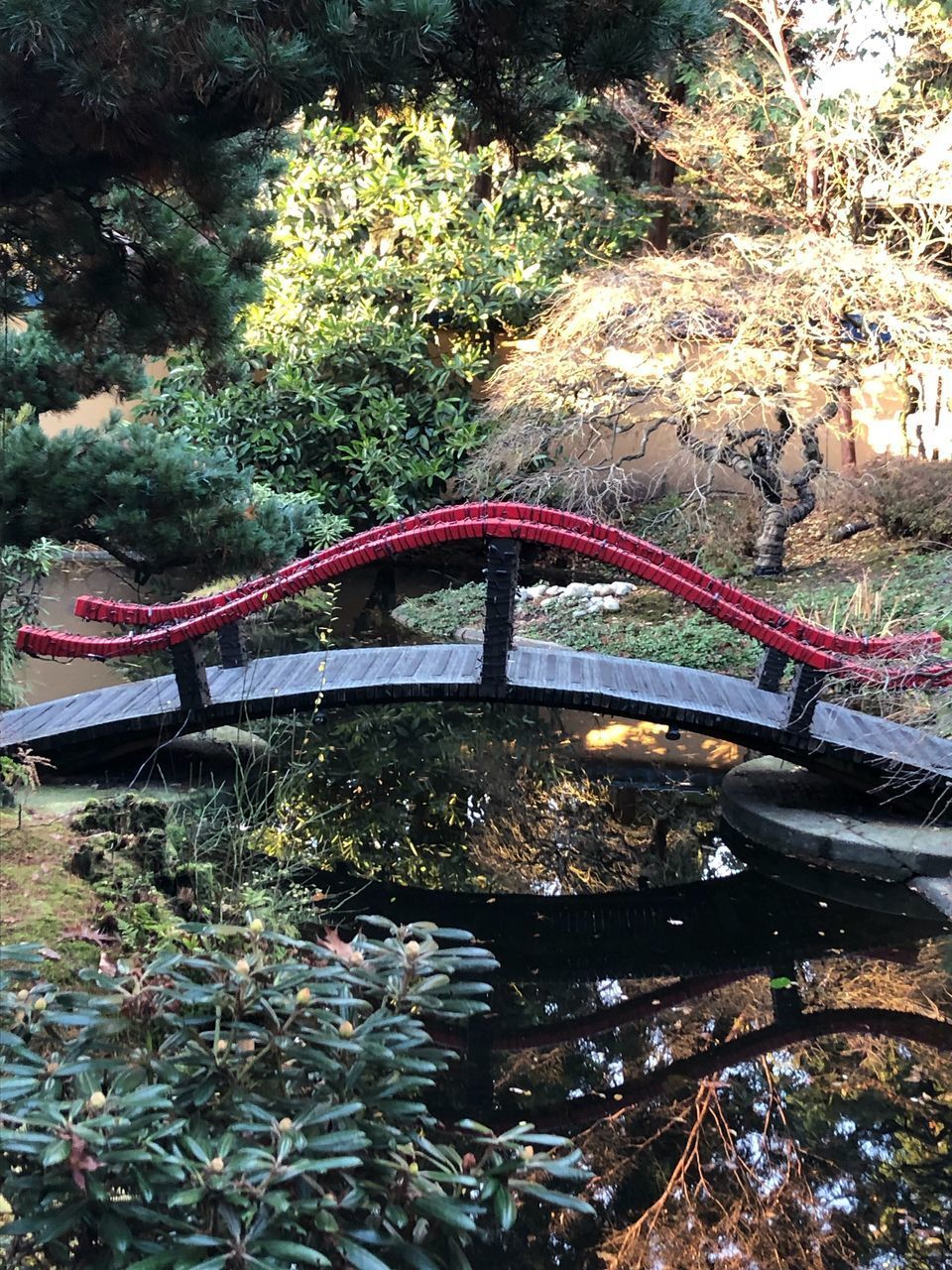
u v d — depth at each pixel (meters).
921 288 6.59
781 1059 2.94
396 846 4.35
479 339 10.25
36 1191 1.52
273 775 4.73
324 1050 1.82
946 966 3.46
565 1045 3.02
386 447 9.92
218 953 1.85
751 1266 2.11
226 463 4.62
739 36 8.89
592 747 5.61
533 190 10.41
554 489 8.09
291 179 10.02
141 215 3.11
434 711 6.09
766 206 8.97
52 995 1.81
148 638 4.30
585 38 2.25
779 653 4.80
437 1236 1.99
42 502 4.24
